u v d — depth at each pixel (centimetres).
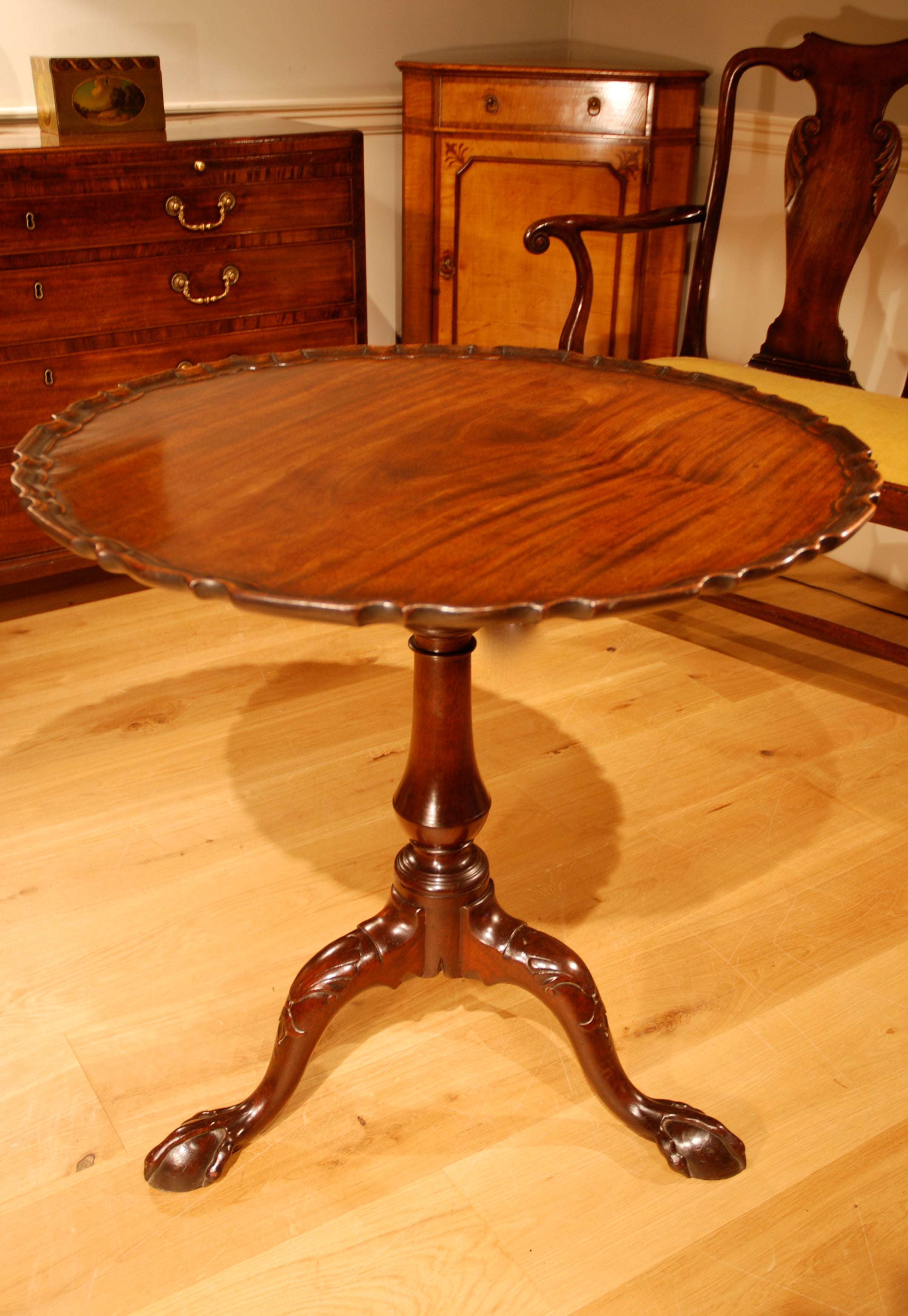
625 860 197
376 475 130
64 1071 154
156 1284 128
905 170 273
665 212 265
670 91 296
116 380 261
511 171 316
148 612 283
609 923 182
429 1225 135
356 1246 132
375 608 94
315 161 269
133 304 257
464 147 319
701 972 173
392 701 245
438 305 342
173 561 104
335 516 117
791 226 268
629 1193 139
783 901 188
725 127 266
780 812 211
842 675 259
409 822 138
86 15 289
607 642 272
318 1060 157
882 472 208
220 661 260
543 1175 141
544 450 140
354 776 219
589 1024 139
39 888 188
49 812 206
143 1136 146
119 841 199
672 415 156
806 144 262
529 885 190
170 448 138
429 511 119
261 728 234
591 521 117
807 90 292
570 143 306
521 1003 169
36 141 248
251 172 261
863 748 231
